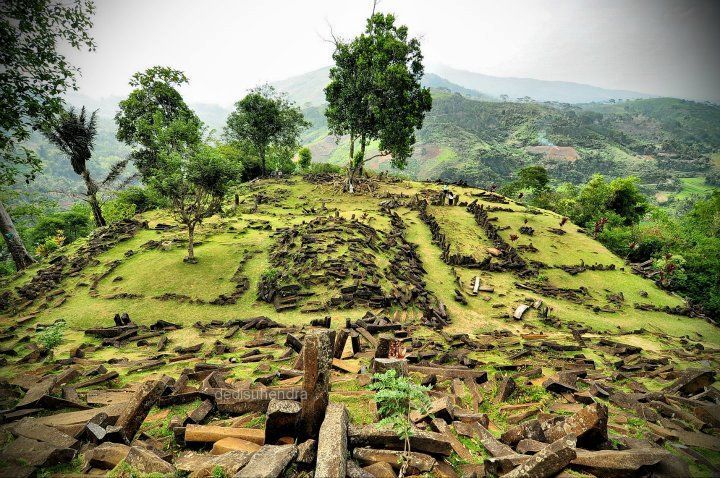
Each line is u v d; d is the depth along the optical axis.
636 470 4.07
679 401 7.21
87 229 56.09
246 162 55.28
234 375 8.67
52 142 31.00
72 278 19.95
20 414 6.09
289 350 10.87
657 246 39.94
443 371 9.06
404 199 40.84
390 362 7.19
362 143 47.03
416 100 39.69
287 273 19.88
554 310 21.69
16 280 20.66
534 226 36.22
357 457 4.49
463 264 27.36
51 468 4.37
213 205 20.81
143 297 17.78
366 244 24.67
